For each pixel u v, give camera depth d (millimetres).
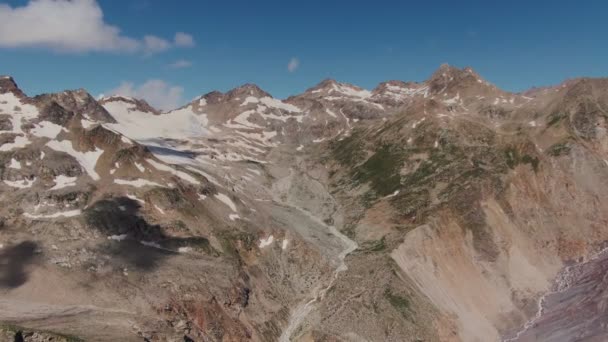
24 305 70938
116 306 75062
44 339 61062
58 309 71375
